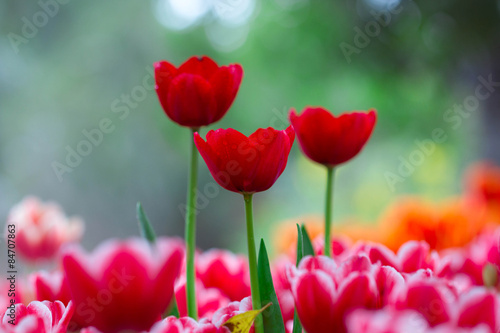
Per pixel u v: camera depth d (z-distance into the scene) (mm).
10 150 5320
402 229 1290
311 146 997
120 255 801
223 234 6707
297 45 4379
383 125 4465
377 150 5461
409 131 4117
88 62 6062
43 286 949
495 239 965
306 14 4145
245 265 1093
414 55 3619
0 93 5320
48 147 5609
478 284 987
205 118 979
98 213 5961
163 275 805
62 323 862
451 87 3686
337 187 5762
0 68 5277
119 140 6184
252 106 6254
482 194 1586
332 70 4277
